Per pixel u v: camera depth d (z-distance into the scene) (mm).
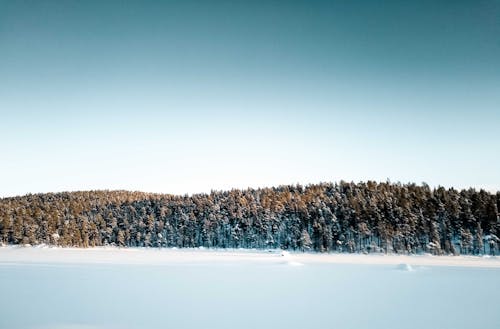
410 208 106438
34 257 87750
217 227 126938
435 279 44781
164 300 30969
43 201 178625
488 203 100875
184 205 144250
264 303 29578
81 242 130250
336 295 33156
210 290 36406
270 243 115562
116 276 48469
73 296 32938
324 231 105500
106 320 24219
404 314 25500
